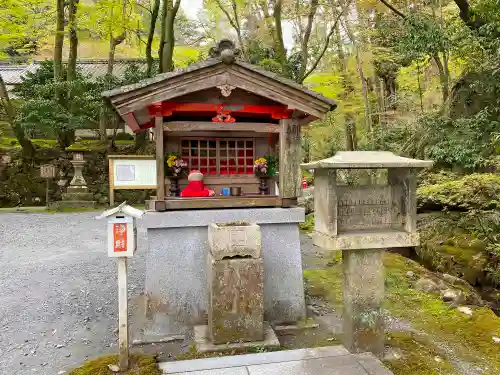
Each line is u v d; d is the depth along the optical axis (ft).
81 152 49.21
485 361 11.48
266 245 14.82
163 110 14.38
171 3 47.70
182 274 14.12
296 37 51.85
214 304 12.19
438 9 35.83
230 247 12.31
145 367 10.78
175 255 14.12
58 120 49.78
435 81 41.04
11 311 15.76
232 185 16.84
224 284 12.22
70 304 16.53
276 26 43.50
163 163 14.33
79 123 49.49
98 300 17.01
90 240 29.68
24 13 48.96
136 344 13.03
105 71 65.36
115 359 11.39
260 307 12.44
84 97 48.80
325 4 41.96
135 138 57.36
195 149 16.60
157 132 14.25
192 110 14.66
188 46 58.34
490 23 23.72
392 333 13.23
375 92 46.91
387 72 47.39
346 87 47.50
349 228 11.27
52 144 56.80
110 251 10.65
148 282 13.88
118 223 10.68
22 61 65.92
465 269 22.09
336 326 14.30
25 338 13.52
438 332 13.42
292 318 14.76
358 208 11.34
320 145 55.16
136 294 17.74
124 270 10.84
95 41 63.36
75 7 49.26
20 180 52.60
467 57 28.35
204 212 14.24
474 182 22.85
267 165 16.53
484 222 22.25
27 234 31.73
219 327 12.21
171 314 13.94
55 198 52.60
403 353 11.80
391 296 16.76
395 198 11.49
